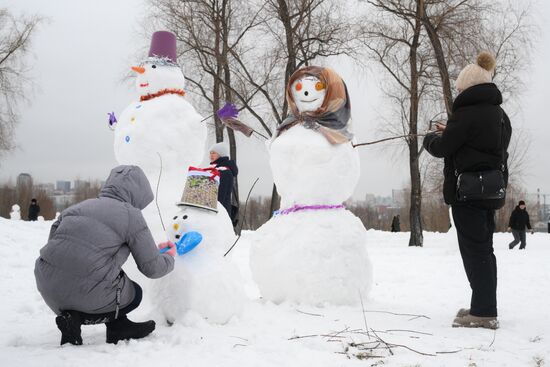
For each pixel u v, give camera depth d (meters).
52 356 3.59
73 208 3.95
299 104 6.12
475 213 4.83
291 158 5.96
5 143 24.80
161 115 6.44
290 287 5.64
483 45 19.44
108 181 4.20
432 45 19.75
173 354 3.71
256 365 3.49
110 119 7.06
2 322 4.98
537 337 4.35
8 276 7.96
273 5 21.22
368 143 6.04
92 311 3.90
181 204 4.96
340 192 5.95
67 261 3.79
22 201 52.03
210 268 4.69
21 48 24.75
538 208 44.31
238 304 4.78
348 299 5.68
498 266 9.95
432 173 26.44
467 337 4.37
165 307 4.61
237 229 19.94
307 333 4.46
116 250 3.96
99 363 3.46
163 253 4.25
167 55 6.84
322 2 21.30
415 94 20.33
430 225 41.91
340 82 6.04
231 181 7.48
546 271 9.16
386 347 4.00
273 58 21.84
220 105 22.31
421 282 8.14
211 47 22.31
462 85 5.07
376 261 11.35
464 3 19.58
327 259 5.64
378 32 20.59
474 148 4.84
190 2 21.36
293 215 5.88
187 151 6.49
